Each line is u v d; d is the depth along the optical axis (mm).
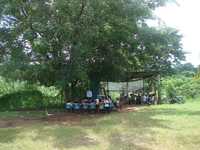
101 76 24062
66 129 14555
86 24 19891
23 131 14125
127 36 21531
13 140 12656
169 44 27500
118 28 20984
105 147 11977
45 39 20094
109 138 13078
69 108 22453
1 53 21297
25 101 24891
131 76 27734
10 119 18609
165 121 16656
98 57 22609
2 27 21219
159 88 31766
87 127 15211
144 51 24328
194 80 36344
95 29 19672
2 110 23547
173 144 12508
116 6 20484
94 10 19859
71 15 19875
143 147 12141
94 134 13648
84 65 21359
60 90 24469
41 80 21734
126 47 22891
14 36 20719
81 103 22562
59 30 19516
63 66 20734
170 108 23641
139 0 21141
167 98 31516
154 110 22203
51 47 20562
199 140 12914
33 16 20047
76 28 19719
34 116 20031
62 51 20672
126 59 23531
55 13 19938
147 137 13250
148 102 30469
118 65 23188
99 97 24422
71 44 20188
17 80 23562
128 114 19875
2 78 25828
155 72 28922
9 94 25266
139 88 34594
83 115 20812
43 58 20781
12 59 20500
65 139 12797
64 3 19453
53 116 20172
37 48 20156
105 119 17844
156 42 24406
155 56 26812
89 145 12133
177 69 30297
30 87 26484
